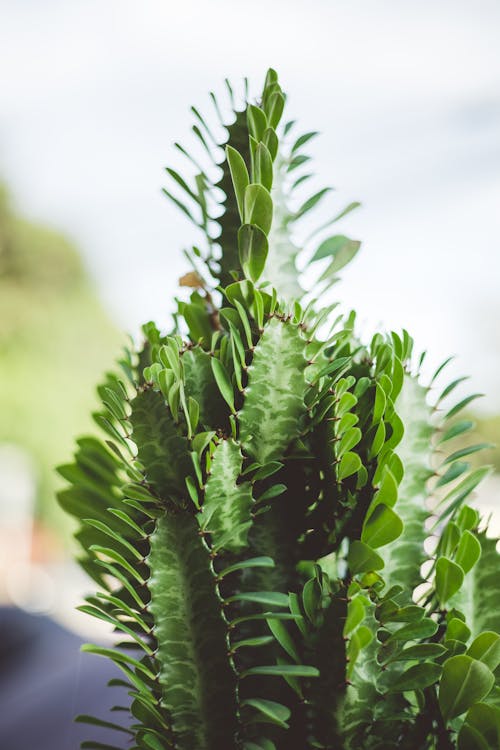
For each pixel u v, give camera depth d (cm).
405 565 63
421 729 61
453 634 61
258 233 63
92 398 857
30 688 204
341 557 66
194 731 59
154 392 61
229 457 60
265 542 63
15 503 640
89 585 408
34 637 255
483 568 65
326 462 62
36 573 462
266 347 62
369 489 62
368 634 56
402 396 65
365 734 59
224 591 62
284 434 63
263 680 61
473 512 65
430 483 78
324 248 72
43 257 874
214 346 66
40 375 822
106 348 904
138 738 61
